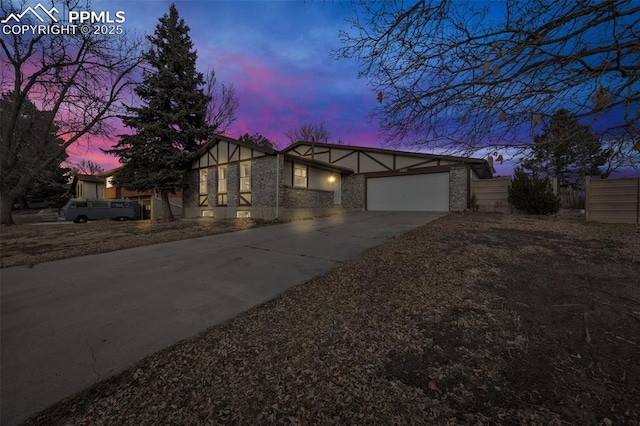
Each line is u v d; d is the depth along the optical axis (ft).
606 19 5.19
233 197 47.34
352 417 5.93
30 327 10.87
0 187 48.32
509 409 5.98
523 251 17.88
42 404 6.83
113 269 18.69
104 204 62.18
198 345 9.32
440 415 5.89
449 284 13.03
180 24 49.65
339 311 11.23
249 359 8.32
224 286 14.98
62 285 15.70
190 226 39.37
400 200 52.60
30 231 38.58
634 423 5.50
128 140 44.55
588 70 5.29
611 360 7.42
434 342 8.70
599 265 14.76
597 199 30.66
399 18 6.95
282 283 15.15
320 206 50.24
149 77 46.11
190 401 6.68
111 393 7.14
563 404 6.07
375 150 55.26
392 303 11.56
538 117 5.89
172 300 13.28
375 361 7.90
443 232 25.52
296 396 6.66
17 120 48.67
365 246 23.08
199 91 51.98
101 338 9.98
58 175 100.01
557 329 9.05
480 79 6.48
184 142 51.19
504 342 8.52
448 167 47.11
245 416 6.11
